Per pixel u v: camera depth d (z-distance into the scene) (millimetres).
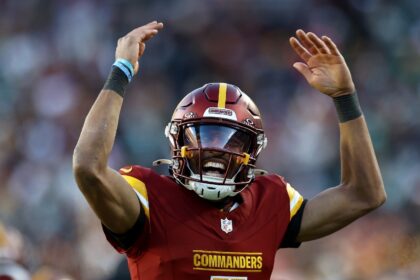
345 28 57469
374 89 54000
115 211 13344
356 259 32906
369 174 14594
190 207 14070
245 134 14273
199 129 14062
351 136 14680
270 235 14344
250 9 58000
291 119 50188
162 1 58375
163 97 52750
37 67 56938
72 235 37812
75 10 59094
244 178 14312
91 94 55281
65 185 45094
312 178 47094
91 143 13117
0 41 59125
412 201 43438
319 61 14898
